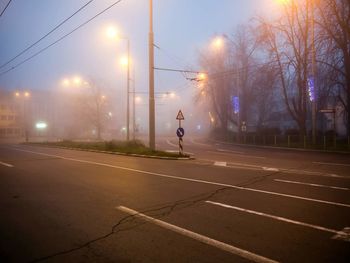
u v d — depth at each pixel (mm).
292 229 5680
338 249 4777
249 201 7762
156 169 13734
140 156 19781
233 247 4875
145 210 7047
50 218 6512
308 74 30562
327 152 24781
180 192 8891
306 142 31172
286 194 8516
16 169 14266
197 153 23891
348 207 7152
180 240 5191
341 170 13336
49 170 13781
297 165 15281
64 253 4727
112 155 21156
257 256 4543
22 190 9398
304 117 32812
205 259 4453
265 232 5531
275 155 21797
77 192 9039
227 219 6305
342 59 27438
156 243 5070
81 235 5484
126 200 8008
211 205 7406
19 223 6199
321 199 7926
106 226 5957
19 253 4746
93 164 15805
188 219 6336
